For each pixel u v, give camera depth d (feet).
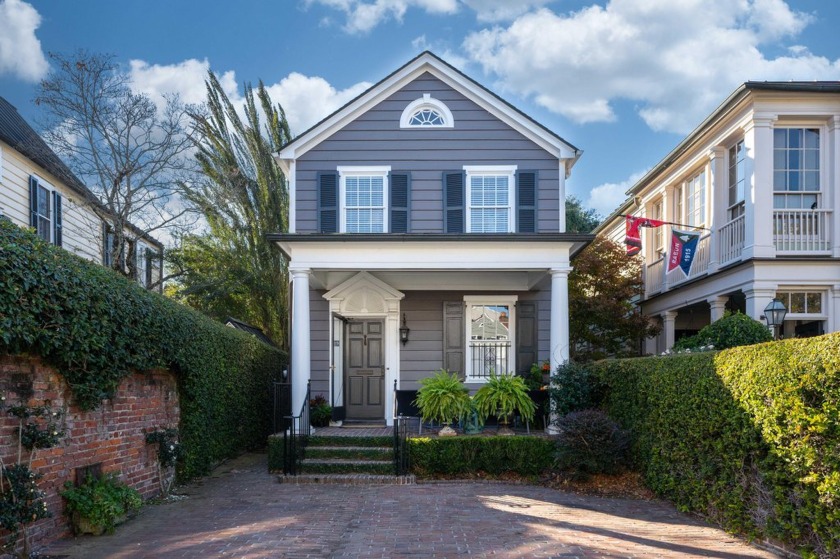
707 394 23.67
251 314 75.05
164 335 27.45
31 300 18.30
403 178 42.93
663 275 56.18
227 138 73.41
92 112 47.67
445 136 43.21
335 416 43.24
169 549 19.88
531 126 42.75
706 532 22.36
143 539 21.08
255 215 73.51
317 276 42.39
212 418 35.22
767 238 39.93
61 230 50.16
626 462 31.99
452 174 42.86
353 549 20.06
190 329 30.96
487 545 20.54
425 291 45.65
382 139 43.29
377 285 44.78
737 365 21.65
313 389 44.09
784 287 40.34
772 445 19.35
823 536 17.21
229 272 69.62
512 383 36.50
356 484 32.42
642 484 30.53
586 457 31.14
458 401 35.63
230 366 39.01
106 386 22.93
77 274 20.74
